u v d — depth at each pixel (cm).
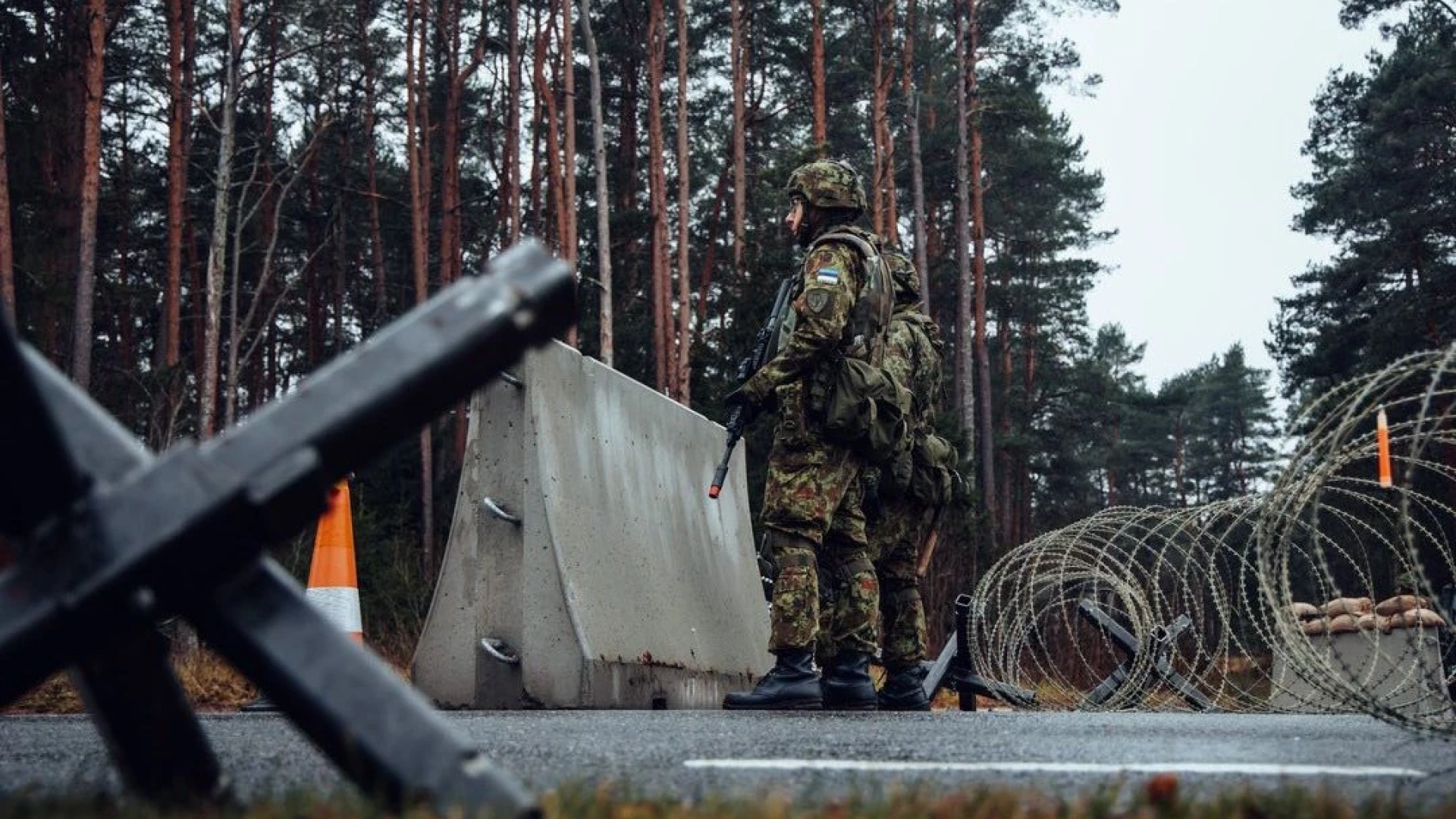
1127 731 591
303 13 4038
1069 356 8038
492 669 845
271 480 222
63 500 221
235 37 2969
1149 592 1262
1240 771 394
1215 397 12238
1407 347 4925
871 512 886
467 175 6341
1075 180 7594
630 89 5897
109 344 5359
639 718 680
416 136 4788
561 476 877
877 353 859
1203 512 1141
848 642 872
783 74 5962
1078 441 8281
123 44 4988
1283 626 611
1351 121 5588
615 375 979
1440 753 473
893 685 971
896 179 6047
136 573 220
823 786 345
